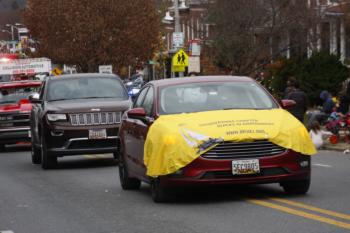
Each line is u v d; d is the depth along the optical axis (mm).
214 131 12789
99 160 23984
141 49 78750
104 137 21328
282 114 13570
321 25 41906
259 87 14617
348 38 46875
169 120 13430
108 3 76688
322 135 26094
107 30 76812
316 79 39219
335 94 39375
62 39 78875
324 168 19125
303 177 13172
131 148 15203
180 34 42156
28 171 21688
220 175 12672
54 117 21359
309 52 46719
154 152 13195
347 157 22531
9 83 30953
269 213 12117
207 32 45312
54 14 78062
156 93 14422
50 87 23031
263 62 43500
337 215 11734
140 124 14594
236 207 12805
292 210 12297
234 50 40188
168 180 12938
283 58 43000
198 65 39969
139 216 12492
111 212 13125
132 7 77812
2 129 29828
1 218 13180
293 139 12984
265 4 39625
